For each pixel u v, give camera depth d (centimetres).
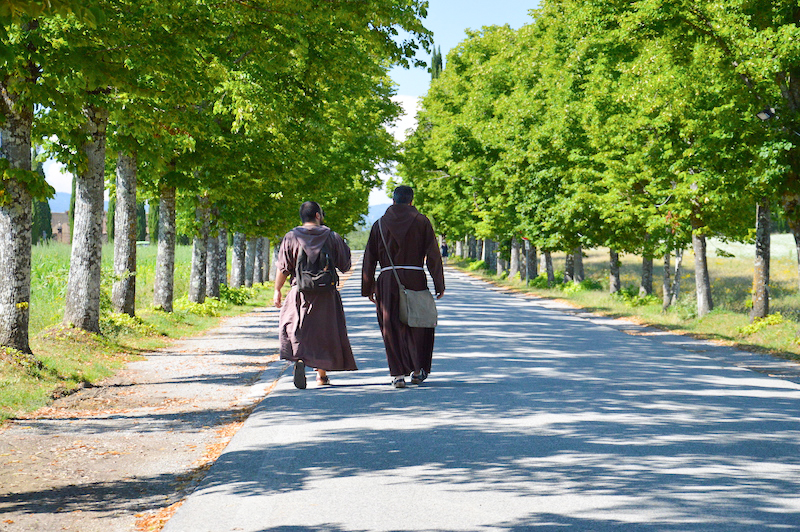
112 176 2855
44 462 859
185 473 812
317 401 1155
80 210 1925
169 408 1195
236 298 3978
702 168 2762
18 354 1396
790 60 2017
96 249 1934
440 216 8650
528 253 6256
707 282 3200
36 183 1417
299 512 643
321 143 2892
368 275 1259
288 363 1648
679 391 1259
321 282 1156
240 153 2698
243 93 2166
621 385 1316
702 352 2011
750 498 671
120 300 2344
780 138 2133
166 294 2798
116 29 1344
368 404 1123
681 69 2598
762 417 1034
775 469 768
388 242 1242
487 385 1302
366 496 684
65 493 739
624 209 3353
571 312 3675
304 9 1573
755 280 2678
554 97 4669
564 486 709
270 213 3691
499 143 5634
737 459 808
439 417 1027
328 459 816
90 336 1873
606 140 3534
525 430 946
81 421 1091
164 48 1418
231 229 3738
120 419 1105
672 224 3198
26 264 1461
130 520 655
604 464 787
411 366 1256
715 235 3288
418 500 671
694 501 664
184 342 2211
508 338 2161
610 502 662
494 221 6306
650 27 2448
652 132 3122
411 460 808
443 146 7019
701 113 2505
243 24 1652
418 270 1249
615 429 952
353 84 3094
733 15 2136
